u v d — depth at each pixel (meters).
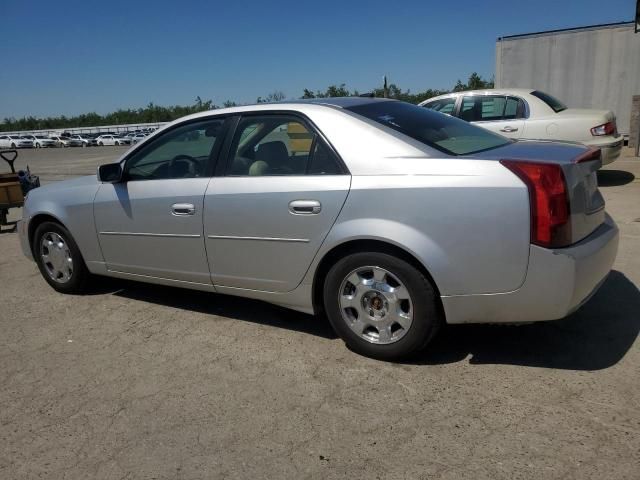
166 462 2.60
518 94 8.95
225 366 3.51
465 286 3.03
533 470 2.38
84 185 4.73
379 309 3.34
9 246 7.36
